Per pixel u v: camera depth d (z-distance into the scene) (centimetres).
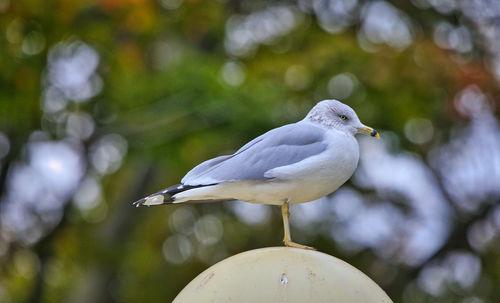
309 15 1475
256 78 1359
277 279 500
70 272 1573
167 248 1608
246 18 1496
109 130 1390
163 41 1462
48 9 1232
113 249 1489
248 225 1537
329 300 492
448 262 1512
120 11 1236
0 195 1448
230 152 1395
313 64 1346
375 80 1316
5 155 1408
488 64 1410
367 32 1427
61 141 1427
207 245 1574
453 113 1342
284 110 1274
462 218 1512
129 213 1537
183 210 1580
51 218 1497
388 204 1477
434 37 1433
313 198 639
